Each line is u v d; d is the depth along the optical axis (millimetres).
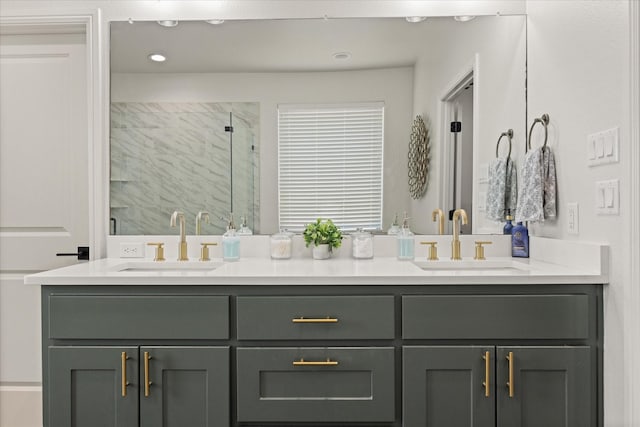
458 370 1419
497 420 1410
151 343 1439
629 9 1281
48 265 2102
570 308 1421
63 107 2098
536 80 1928
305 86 2049
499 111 2041
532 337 1419
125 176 2037
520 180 1987
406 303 1423
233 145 2047
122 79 2037
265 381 1432
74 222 2104
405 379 1415
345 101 2053
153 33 2043
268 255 2037
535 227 1944
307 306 1426
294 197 2053
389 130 2047
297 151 2053
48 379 1436
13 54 2096
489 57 2045
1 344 2092
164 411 1432
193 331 1430
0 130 2092
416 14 2070
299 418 1425
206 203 2045
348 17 2055
